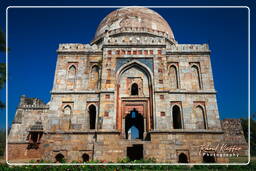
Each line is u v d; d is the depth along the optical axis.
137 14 33.94
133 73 25.94
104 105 23.89
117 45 26.52
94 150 22.05
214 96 24.78
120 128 23.89
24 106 39.91
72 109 24.38
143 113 24.47
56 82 25.52
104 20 36.09
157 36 31.67
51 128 23.59
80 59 26.72
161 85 24.67
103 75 25.20
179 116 24.66
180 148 22.33
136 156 24.97
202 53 26.67
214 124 23.61
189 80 25.70
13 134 38.09
